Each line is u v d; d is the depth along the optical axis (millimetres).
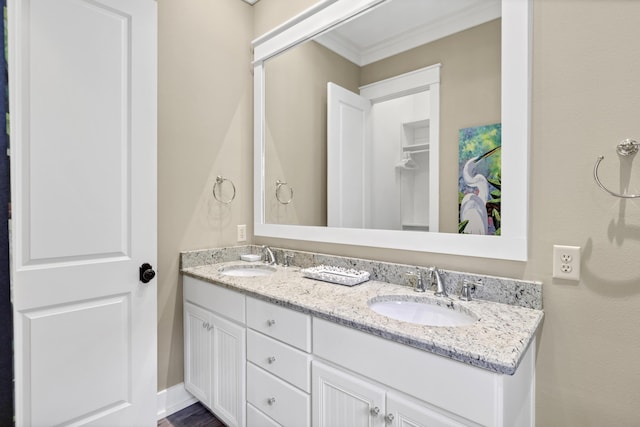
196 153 1978
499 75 1236
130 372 1563
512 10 1191
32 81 1283
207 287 1725
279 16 2107
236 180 2188
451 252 1362
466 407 844
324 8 1820
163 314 1847
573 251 1083
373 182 1632
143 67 1603
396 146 1548
